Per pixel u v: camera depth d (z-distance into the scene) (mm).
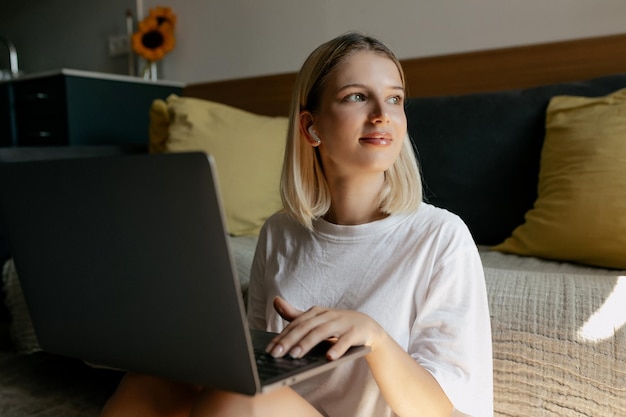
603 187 1464
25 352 2041
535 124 1799
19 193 791
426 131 1938
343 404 965
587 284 1141
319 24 2594
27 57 3895
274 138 2250
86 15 3520
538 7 2061
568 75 2016
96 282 766
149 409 904
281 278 1085
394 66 1021
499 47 2148
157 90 3117
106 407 930
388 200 1030
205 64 3020
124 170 671
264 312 1150
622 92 1606
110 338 795
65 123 2846
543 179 1663
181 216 646
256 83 2818
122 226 702
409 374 807
